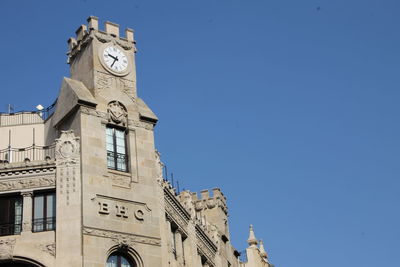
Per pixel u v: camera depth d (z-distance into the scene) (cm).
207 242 5422
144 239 4297
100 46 4744
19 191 4288
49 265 4056
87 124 4431
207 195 6194
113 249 4181
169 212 4712
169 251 4566
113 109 4578
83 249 4069
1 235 4212
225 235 5966
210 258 5431
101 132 4462
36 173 4325
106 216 4231
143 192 4431
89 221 4156
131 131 4581
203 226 5388
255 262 6462
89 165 4319
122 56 4812
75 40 4934
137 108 4688
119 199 4322
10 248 4109
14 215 4278
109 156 4450
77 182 4262
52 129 4769
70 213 4175
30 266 4122
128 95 4700
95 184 4281
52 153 4544
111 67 4722
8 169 4322
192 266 4909
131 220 4306
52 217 4238
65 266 4028
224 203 6272
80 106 4462
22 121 5031
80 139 4372
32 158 4653
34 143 4675
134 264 4234
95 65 4659
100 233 4156
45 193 4312
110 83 4666
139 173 4475
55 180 4300
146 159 4550
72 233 4116
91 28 4775
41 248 4116
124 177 4416
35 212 4256
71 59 4903
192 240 5034
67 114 4541
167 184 4753
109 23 4872
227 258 5956
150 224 4366
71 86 4575
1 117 5041
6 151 4662
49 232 4166
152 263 4266
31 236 4156
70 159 4325
